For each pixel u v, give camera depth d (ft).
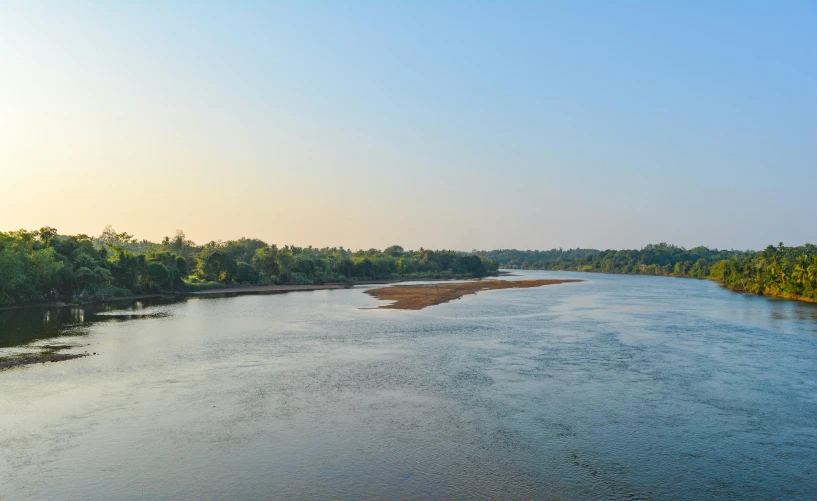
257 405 94.79
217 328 191.42
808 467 70.28
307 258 588.09
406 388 106.52
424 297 345.72
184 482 64.90
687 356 141.08
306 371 120.78
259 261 526.98
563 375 118.42
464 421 86.79
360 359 134.51
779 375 119.44
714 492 63.16
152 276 370.73
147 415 88.94
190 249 565.53
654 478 66.59
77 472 67.46
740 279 495.82
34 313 243.60
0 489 62.80
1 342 158.51
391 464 70.03
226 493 62.28
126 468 68.64
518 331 185.57
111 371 119.55
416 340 164.86
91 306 284.82
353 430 82.43
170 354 139.85
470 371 121.80
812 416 90.84
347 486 63.98
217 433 80.84
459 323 208.13
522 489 63.36
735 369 125.39
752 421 88.07
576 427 84.48
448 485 64.28
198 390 104.17
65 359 132.05
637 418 88.99
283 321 214.48
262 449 74.79
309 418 87.86
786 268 405.39
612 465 70.23
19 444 76.28
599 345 157.28
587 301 325.42
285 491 62.75
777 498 61.77
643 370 123.85
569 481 65.46
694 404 97.09
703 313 254.47
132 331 182.91
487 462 70.85
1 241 266.98
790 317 237.04
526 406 95.14
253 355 139.13
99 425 84.12
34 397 98.73
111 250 399.85
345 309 267.80
